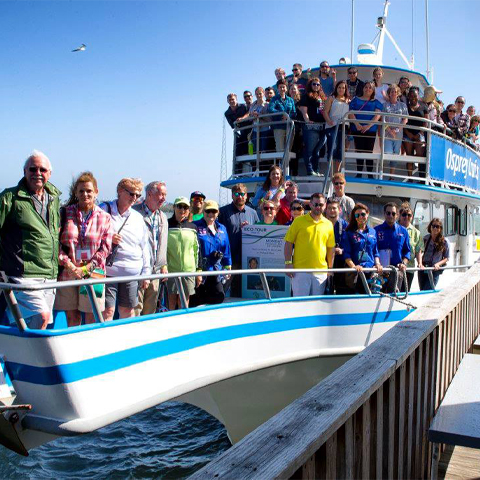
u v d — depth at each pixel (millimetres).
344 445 1914
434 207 9930
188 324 4715
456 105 10578
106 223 4703
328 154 9023
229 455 1470
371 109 8922
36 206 4137
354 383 2068
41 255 4160
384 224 7102
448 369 3768
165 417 8859
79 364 3752
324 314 6043
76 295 4676
